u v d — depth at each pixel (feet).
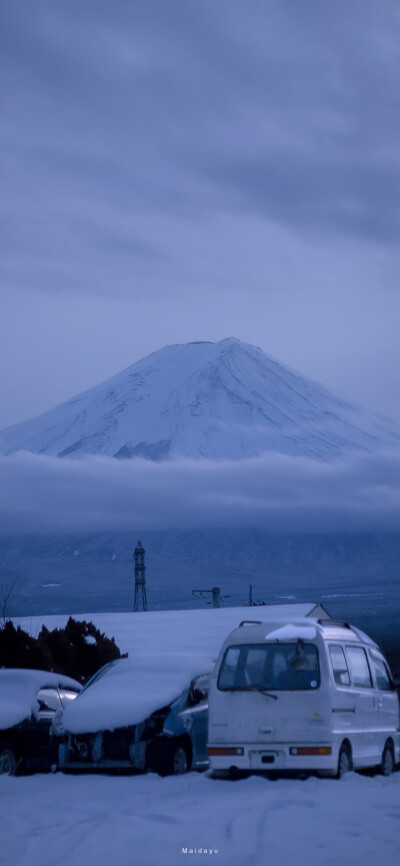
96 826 33.42
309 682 46.60
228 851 29.48
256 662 47.91
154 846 30.25
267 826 33.01
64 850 29.94
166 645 103.45
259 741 46.50
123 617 128.06
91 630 88.07
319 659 47.11
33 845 30.63
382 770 51.98
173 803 38.63
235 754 46.78
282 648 47.70
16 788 44.60
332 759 45.68
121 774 49.49
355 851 29.27
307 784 43.88
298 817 34.60
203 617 123.95
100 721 49.73
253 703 47.03
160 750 49.19
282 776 46.44
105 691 52.37
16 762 52.26
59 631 84.84
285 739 46.14
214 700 47.93
